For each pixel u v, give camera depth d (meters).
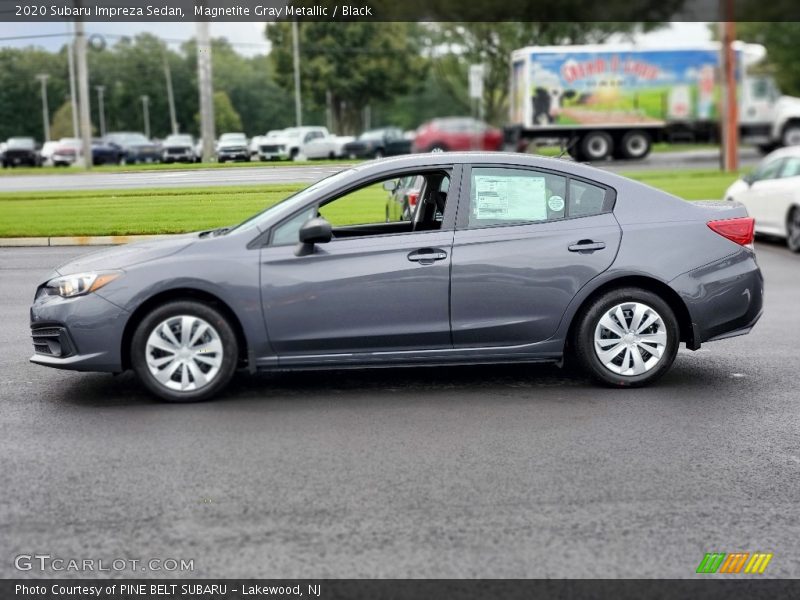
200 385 6.50
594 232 6.74
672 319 6.82
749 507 4.61
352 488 4.84
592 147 35.22
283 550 4.10
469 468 5.16
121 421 6.08
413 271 6.54
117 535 4.26
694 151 44.50
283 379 7.25
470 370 7.55
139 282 6.38
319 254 6.50
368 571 3.90
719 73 35.56
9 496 4.73
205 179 11.78
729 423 6.05
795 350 8.31
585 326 6.80
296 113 59.59
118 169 13.34
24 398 6.68
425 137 45.50
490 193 6.73
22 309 10.11
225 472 5.09
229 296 6.41
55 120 76.94
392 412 6.31
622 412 6.30
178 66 76.81
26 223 12.64
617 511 4.55
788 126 38.28
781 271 13.41
